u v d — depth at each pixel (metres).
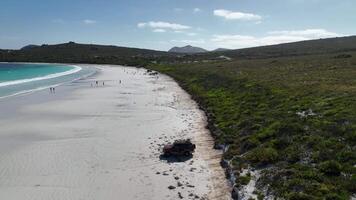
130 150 31.94
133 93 71.50
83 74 126.88
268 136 29.45
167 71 125.88
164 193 22.91
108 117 46.62
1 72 137.62
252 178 23.44
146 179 25.20
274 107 41.00
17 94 67.81
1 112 49.28
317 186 19.50
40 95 67.25
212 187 23.77
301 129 28.61
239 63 117.69
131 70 149.88
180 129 39.75
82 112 49.97
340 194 18.44
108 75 121.88
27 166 27.56
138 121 44.16
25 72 138.75
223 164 27.56
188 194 22.70
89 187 23.81
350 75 57.81
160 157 29.97
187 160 29.12
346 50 140.75
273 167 23.83
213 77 80.69
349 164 21.14
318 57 107.44
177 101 60.28
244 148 28.84
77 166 27.69
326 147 24.08
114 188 23.70
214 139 35.00
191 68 116.00
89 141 34.81
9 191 23.02
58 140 35.12
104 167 27.56
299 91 46.50
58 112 49.81
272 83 57.41
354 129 25.41
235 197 21.92
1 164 27.95
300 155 24.16
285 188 20.22
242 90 57.69
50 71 145.50
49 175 25.80
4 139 35.25
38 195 22.50
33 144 33.56
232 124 37.28
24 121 43.62
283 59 117.75
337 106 33.53
